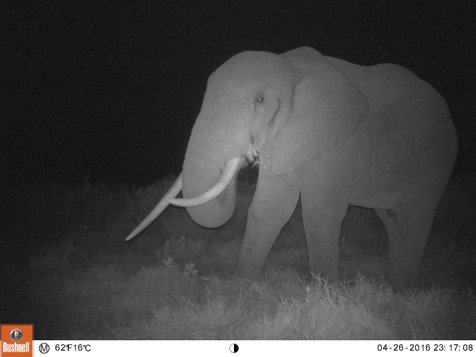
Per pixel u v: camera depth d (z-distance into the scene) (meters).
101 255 11.73
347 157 8.77
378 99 9.47
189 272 9.78
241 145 7.98
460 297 8.58
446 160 10.30
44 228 13.29
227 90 8.03
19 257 11.34
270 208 8.96
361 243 13.20
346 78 8.96
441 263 11.73
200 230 13.34
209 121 7.94
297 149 8.38
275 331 7.36
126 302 8.88
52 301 8.97
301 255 11.66
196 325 7.79
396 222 10.43
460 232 13.77
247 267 9.19
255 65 8.21
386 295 8.27
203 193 7.87
